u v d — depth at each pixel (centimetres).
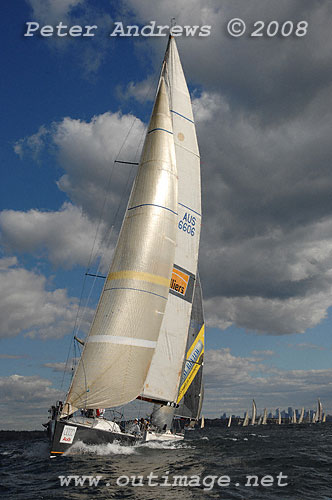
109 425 1888
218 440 3219
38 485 1295
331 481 1413
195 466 1652
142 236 2112
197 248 2644
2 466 1719
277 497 1188
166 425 2478
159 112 2400
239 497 1182
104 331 1930
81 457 1736
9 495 1182
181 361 2433
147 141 2352
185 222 2605
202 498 1162
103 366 1878
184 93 2808
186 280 2542
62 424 1694
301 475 1505
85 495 1174
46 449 2180
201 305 3092
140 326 1981
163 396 2309
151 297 2045
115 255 2103
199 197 2709
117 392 1888
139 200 2197
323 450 2394
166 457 1855
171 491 1236
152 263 2084
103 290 2050
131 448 1984
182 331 2462
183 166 2672
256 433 6281
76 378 1883
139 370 1950
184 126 2744
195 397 2933
